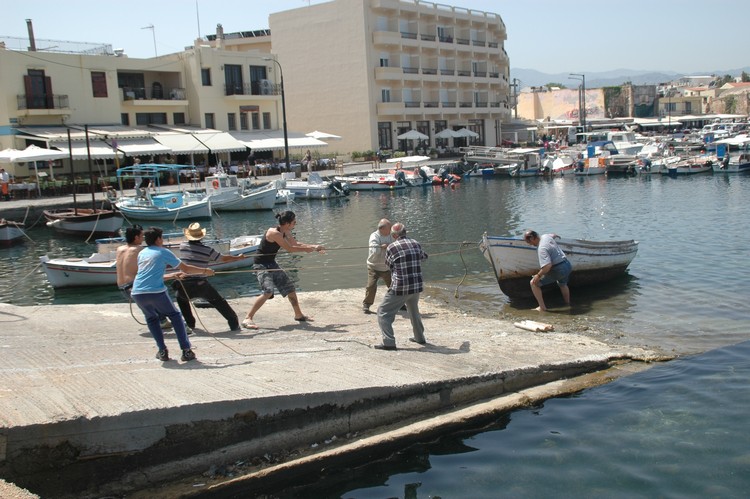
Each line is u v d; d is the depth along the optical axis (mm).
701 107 122375
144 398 7109
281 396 7391
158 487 6805
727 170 51656
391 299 9875
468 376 8742
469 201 40094
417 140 71938
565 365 9688
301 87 68625
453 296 15836
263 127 57500
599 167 55031
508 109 90562
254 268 11492
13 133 42500
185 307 10758
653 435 7773
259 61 56719
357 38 64312
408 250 9859
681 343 11352
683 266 18219
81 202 35250
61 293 18359
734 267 17734
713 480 6746
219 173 41125
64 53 45312
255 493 6938
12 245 28078
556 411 8594
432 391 8422
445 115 74250
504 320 13273
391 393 8109
